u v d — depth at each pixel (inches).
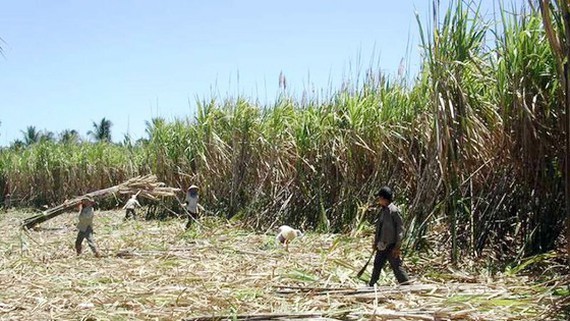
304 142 589.6
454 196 343.6
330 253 391.9
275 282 306.0
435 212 361.4
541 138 322.7
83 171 1125.1
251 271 347.3
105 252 465.4
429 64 343.3
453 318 215.6
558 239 340.2
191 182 759.7
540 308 225.0
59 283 324.2
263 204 621.3
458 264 333.1
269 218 603.8
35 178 1203.9
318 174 576.4
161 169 794.8
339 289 269.3
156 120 824.3
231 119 692.7
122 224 716.0
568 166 220.8
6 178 1270.9
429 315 216.2
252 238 528.1
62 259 432.8
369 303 250.8
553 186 328.8
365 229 482.3
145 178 644.1
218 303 257.4
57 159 1170.6
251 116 670.5
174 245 499.8
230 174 685.9
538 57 319.9
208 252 445.1
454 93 345.1
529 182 335.9
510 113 337.4
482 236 345.4
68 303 275.4
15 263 403.5
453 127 340.2
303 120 597.0
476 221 353.1
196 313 247.6
